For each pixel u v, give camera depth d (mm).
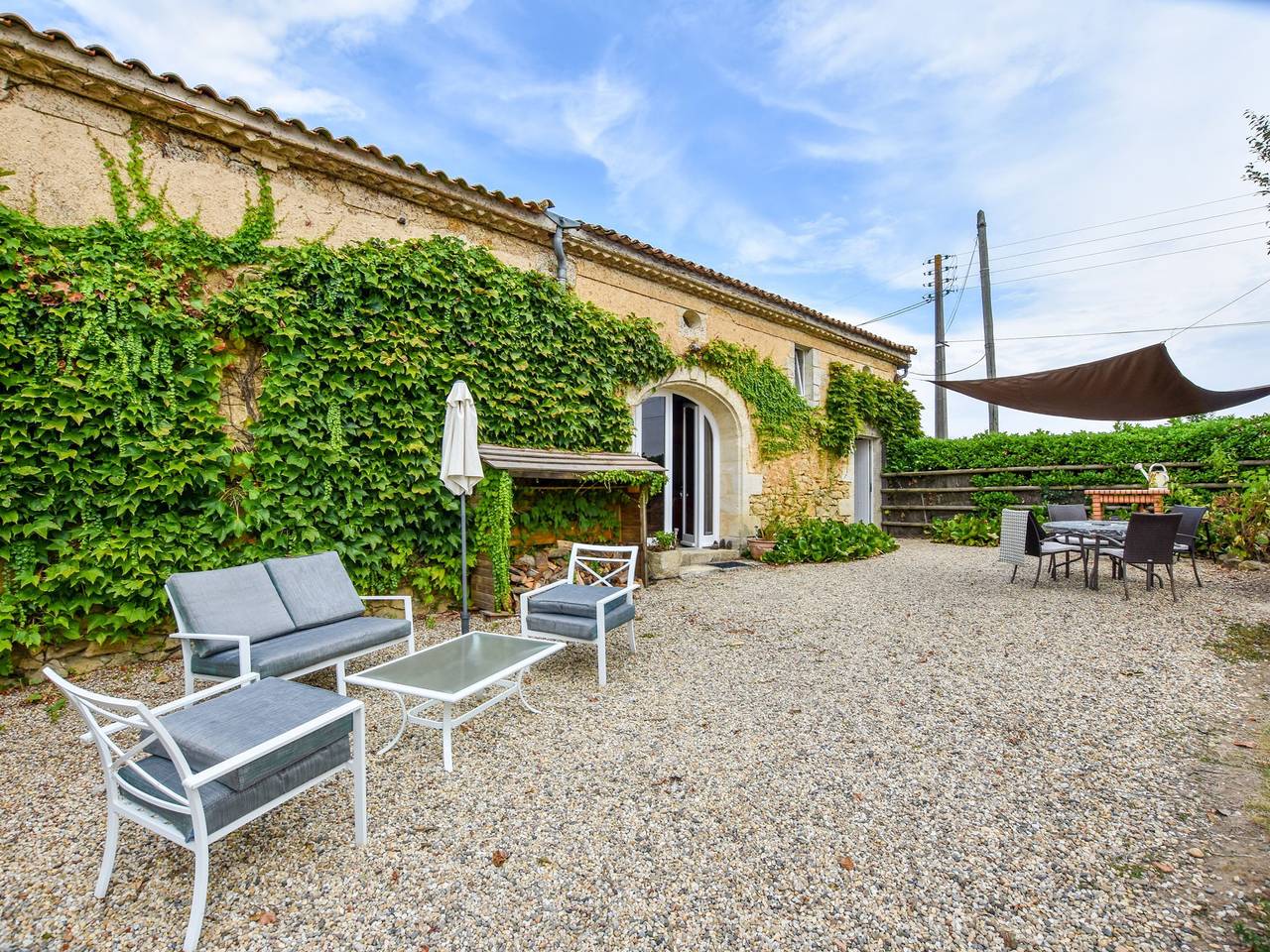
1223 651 4234
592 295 7176
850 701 3512
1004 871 2004
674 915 1825
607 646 4668
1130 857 2061
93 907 1884
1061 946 1676
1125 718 3197
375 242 5320
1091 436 9992
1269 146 4812
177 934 1772
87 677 3939
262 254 4723
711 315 8734
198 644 3207
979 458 11227
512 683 3400
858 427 11117
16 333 3717
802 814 2357
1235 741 2887
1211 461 8602
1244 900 1820
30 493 3758
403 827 2303
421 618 5430
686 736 3078
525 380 6262
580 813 2387
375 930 1775
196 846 1712
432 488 5395
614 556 6766
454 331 5742
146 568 4133
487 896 1916
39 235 3836
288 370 4715
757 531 9297
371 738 3113
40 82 3939
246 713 2141
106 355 3992
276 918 1826
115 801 1925
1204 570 7379
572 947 1705
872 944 1701
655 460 9352
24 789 2604
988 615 5418
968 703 3449
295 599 3768
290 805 2451
